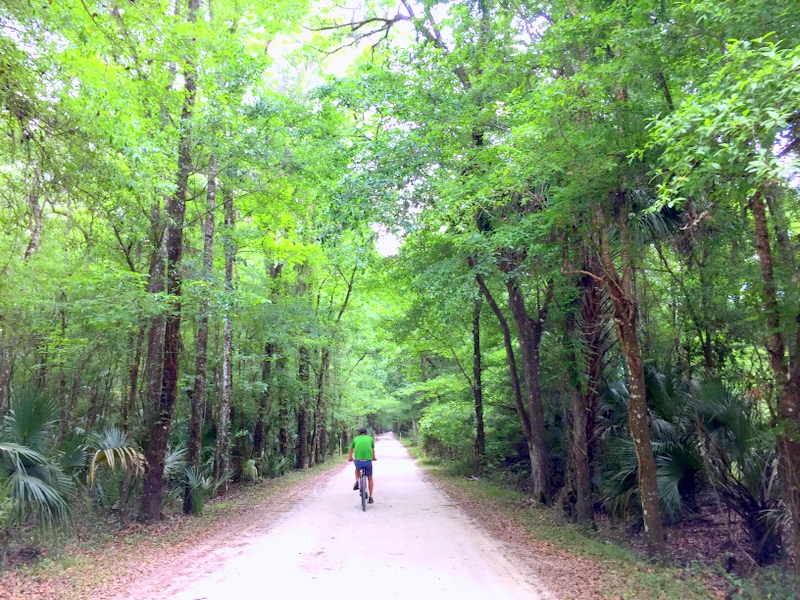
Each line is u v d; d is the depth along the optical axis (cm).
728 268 853
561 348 1240
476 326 2005
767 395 778
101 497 1144
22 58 661
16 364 1518
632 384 888
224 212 1669
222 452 1706
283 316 2056
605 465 1207
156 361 1216
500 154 947
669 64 769
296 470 2808
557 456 1638
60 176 727
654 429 1016
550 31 987
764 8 594
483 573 712
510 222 1046
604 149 785
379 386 4978
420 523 1107
